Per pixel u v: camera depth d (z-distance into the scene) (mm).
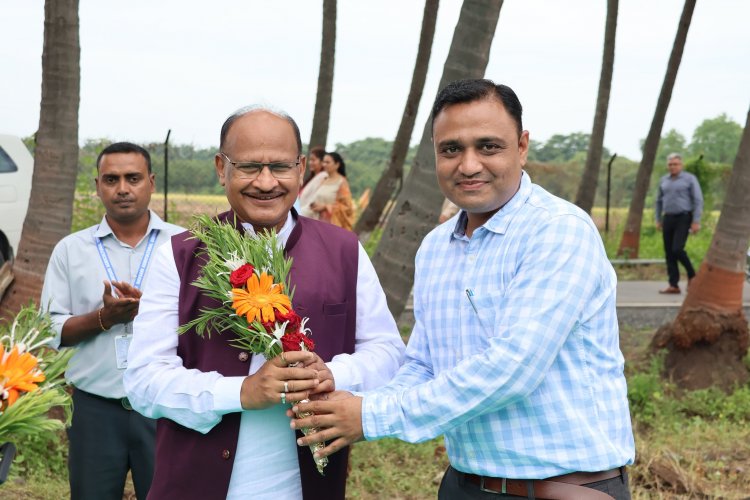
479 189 2352
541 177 17312
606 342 2359
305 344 2371
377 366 2582
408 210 5297
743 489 4828
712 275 6934
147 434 3508
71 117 5309
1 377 2092
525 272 2266
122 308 3377
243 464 2471
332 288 2566
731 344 6902
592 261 2273
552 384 2279
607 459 2281
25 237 5305
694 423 6023
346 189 10375
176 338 2496
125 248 3725
